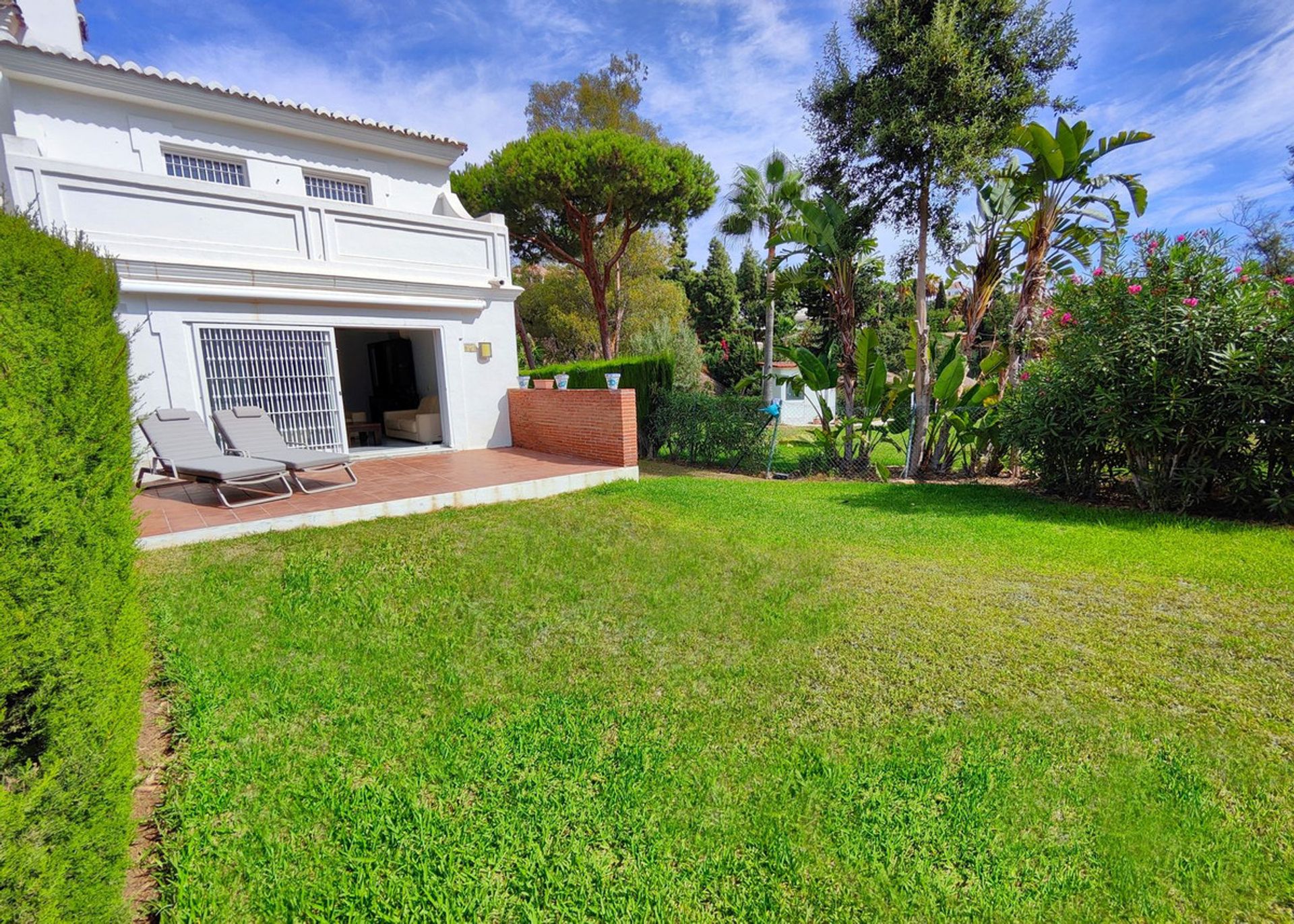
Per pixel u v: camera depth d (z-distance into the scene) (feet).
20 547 5.12
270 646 12.48
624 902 6.63
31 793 4.62
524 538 19.86
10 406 5.57
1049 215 31.55
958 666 11.82
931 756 9.09
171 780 8.51
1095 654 12.25
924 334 35.12
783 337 106.83
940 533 21.53
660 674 11.58
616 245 80.02
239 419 25.49
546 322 89.35
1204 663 11.83
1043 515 24.58
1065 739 9.49
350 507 21.66
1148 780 8.48
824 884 6.88
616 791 8.28
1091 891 6.75
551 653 12.44
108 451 7.06
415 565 17.21
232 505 22.13
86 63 26.71
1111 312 24.57
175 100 29.66
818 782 8.48
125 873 6.16
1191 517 23.53
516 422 37.27
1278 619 13.70
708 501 26.45
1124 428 24.07
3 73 25.90
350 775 8.66
